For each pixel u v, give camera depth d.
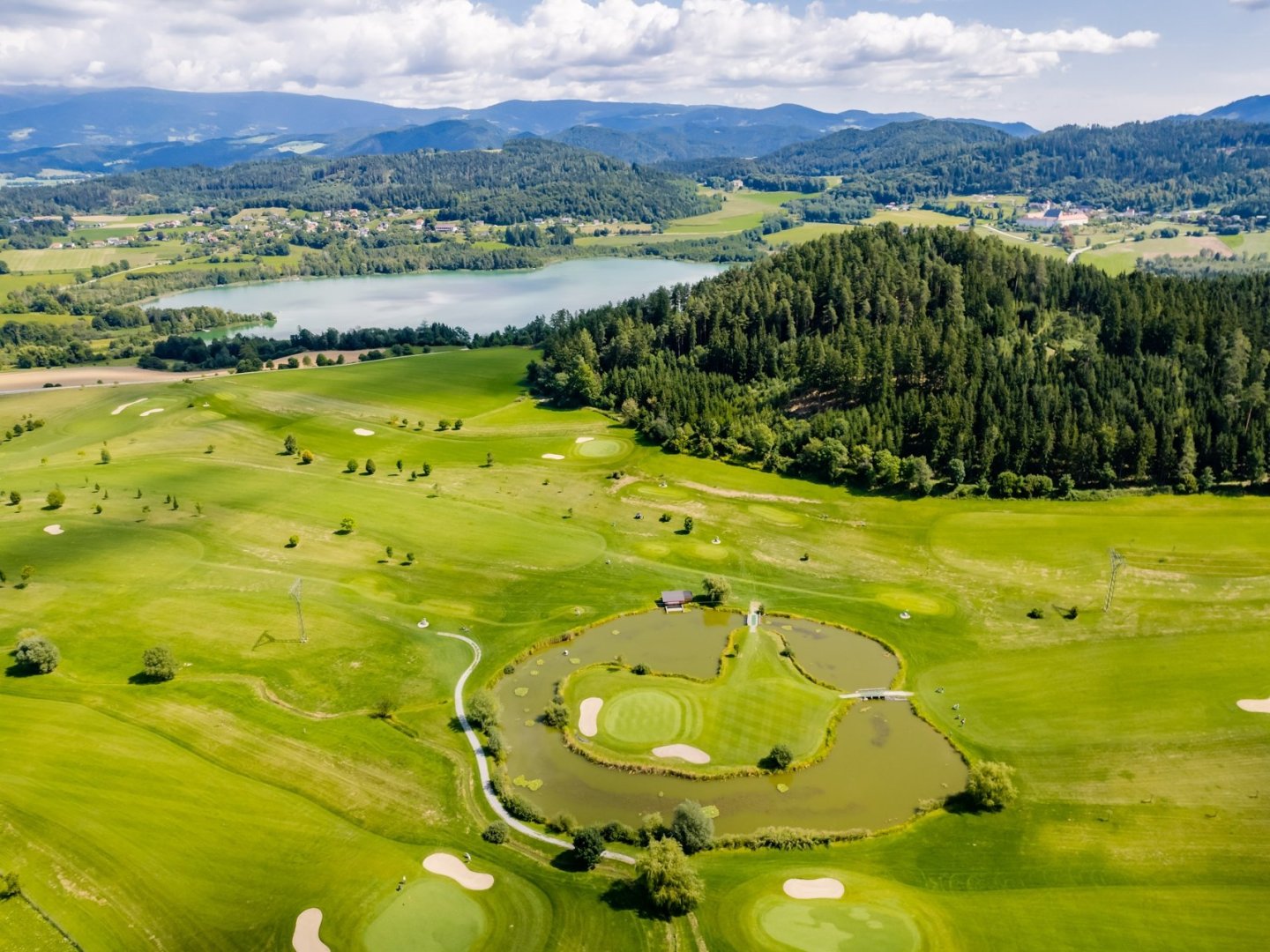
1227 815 68.06
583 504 135.25
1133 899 60.34
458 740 79.69
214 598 103.44
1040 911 59.59
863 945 56.66
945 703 84.62
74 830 65.38
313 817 68.69
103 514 127.50
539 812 69.69
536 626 99.75
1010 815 69.50
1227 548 113.06
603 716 82.94
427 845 66.06
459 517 129.50
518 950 56.34
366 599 104.56
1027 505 130.50
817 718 82.38
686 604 104.38
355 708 83.94
